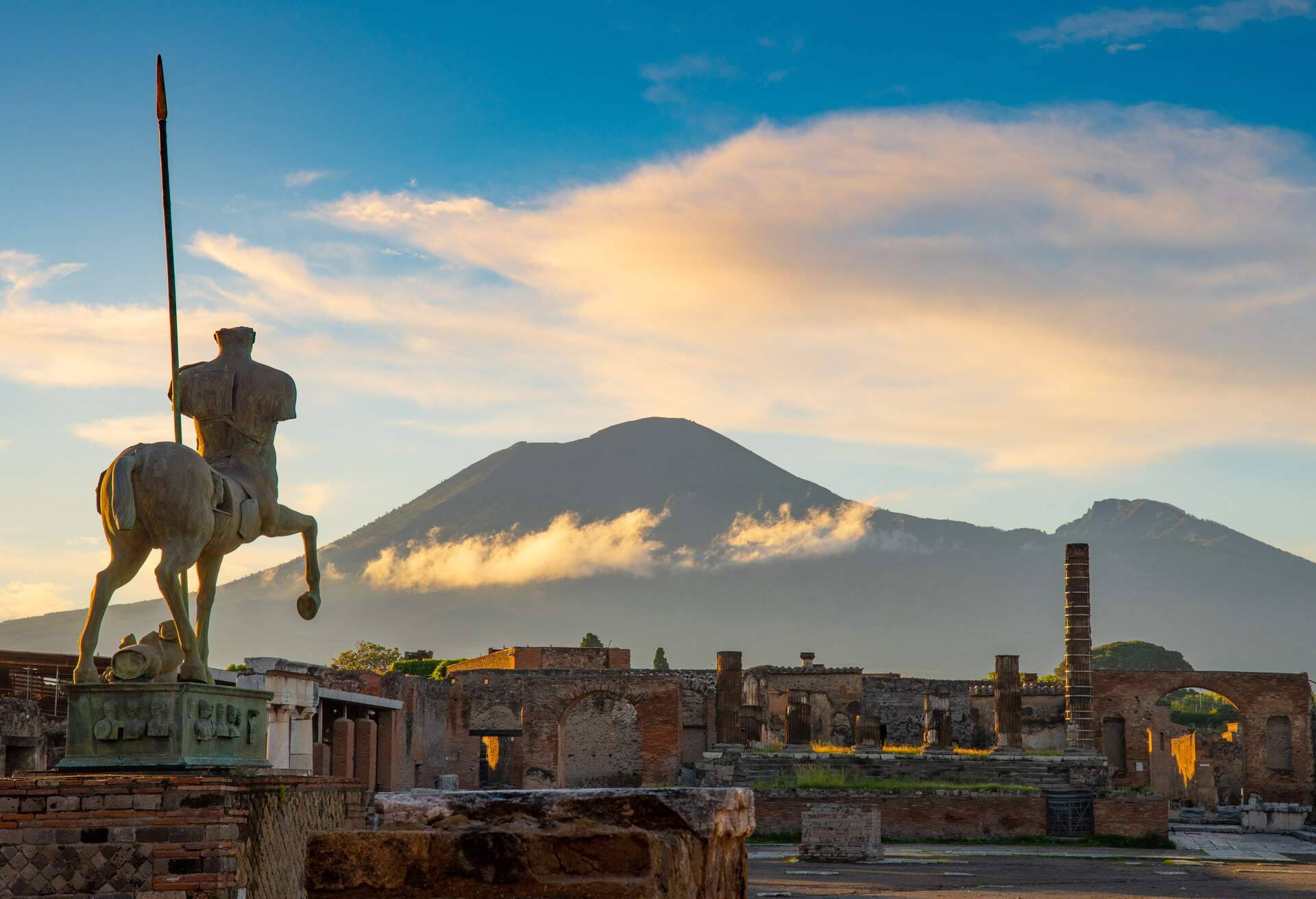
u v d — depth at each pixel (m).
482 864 5.11
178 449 14.74
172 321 16.08
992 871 36.69
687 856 5.57
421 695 54.53
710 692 68.94
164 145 16.08
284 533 16.56
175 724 14.41
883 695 74.75
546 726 62.84
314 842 5.14
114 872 13.51
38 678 30.53
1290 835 56.69
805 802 49.69
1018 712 59.34
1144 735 73.00
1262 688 70.25
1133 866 39.12
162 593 14.56
